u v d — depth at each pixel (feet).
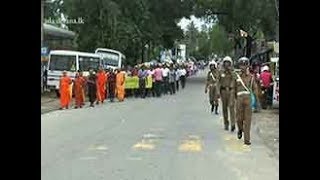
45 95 137.69
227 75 68.95
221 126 74.38
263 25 214.28
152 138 61.57
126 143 57.57
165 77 149.59
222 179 39.96
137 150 53.06
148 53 236.43
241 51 280.31
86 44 189.06
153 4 226.58
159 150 53.16
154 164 45.65
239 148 54.54
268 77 96.94
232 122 68.23
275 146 54.95
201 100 128.98
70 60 133.90
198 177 40.55
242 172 42.50
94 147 54.70
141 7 202.28
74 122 78.33
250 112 56.75
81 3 187.52
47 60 143.02
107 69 132.16
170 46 247.70
